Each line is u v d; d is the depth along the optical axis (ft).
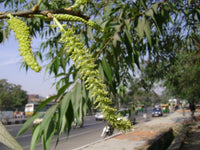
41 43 9.35
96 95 3.19
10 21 3.01
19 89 121.90
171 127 46.32
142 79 12.17
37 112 3.67
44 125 3.41
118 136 36.47
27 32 2.91
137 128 45.24
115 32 4.86
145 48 8.45
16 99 120.16
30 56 2.73
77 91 3.77
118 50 5.21
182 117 69.92
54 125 3.55
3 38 7.30
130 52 5.36
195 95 28.68
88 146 29.71
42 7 7.51
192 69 18.56
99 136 40.86
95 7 8.23
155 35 9.55
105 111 3.17
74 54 3.20
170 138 40.63
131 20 5.50
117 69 5.51
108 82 4.55
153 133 38.55
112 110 3.18
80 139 37.73
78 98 3.72
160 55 11.94
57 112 3.67
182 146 27.20
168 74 14.56
